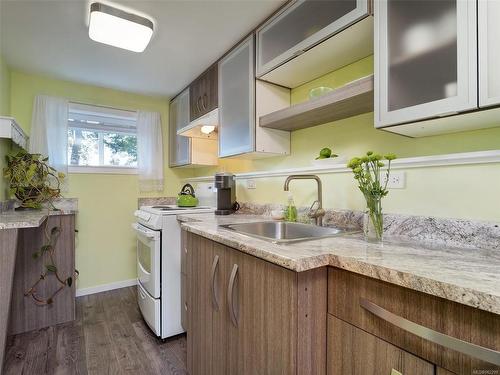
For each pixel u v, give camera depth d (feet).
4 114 7.77
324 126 5.95
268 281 3.32
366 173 3.91
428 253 3.10
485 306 1.90
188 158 9.46
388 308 2.56
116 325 7.53
